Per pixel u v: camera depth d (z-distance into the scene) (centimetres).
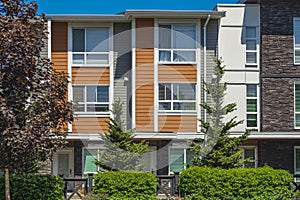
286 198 2014
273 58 2786
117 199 2017
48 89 1609
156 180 2094
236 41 2795
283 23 2794
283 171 2048
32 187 1870
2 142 1516
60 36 2731
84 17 2691
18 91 1554
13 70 1529
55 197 1900
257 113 2792
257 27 2808
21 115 1549
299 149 2791
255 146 2827
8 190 1683
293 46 2786
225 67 2780
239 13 2806
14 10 1593
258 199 1998
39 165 2450
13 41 1515
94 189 2048
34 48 1563
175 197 2042
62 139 1662
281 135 2686
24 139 1511
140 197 2038
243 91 2784
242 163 2444
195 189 2030
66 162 2812
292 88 2780
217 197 2011
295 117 2778
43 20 1673
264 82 2778
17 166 1602
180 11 2655
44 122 1570
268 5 2798
